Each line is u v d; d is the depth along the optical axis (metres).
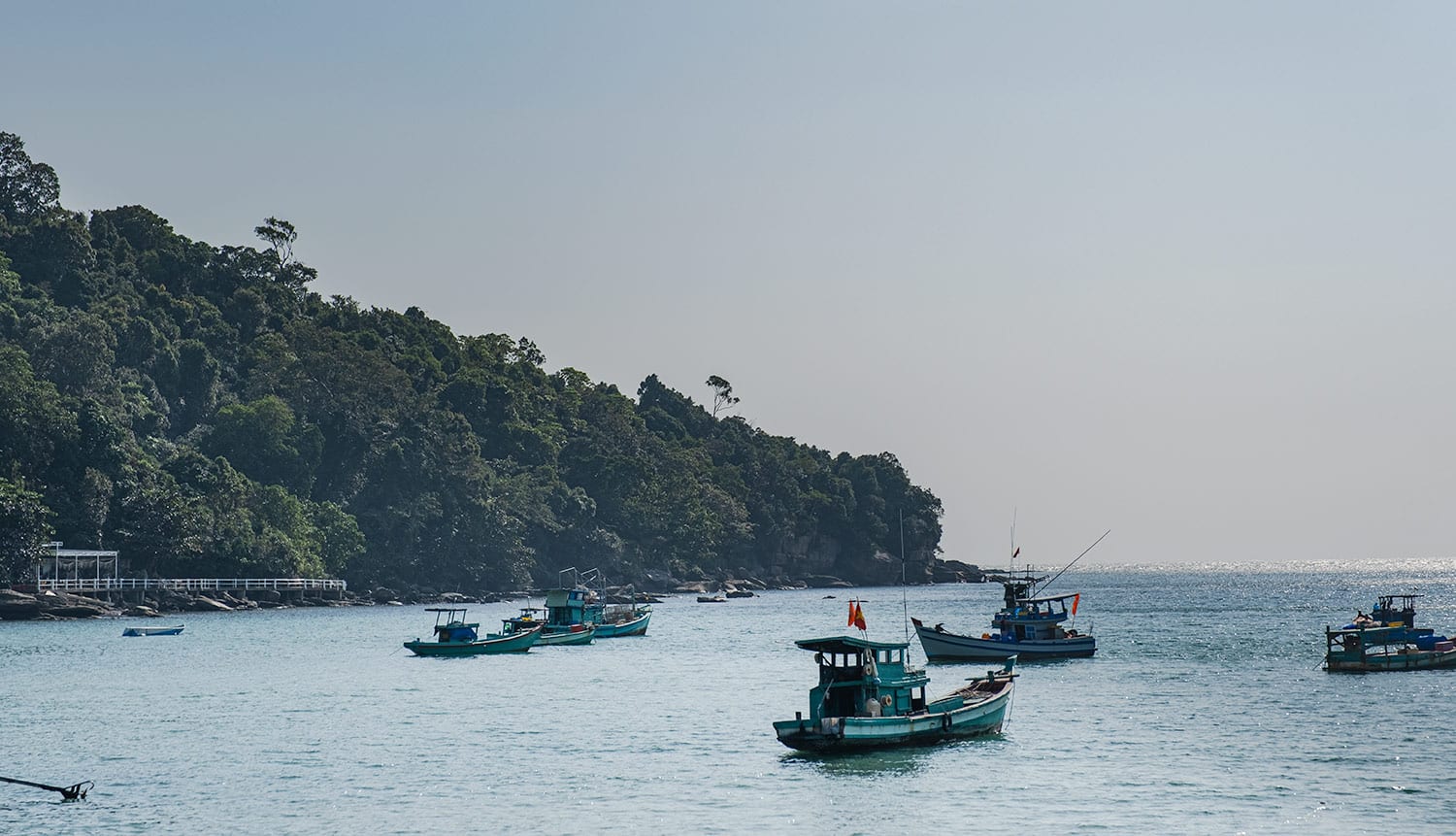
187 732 69.62
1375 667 90.75
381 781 56.56
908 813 49.66
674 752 62.28
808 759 59.50
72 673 100.25
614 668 104.12
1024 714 71.81
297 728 70.75
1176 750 60.78
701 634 146.75
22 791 55.09
